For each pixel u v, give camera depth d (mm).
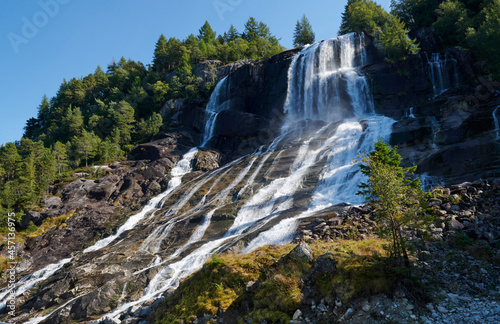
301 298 12750
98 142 75375
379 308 11227
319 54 62219
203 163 54438
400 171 14648
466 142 30672
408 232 16094
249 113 62969
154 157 60938
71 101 124000
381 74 53844
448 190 19688
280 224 24531
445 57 51156
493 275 12234
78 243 38188
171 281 22109
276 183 36781
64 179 59375
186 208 38094
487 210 16703
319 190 33062
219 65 89875
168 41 122875
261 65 68688
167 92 88250
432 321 10242
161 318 15719
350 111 54031
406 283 11695
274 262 15367
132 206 45344
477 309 10445
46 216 47500
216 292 14992
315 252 15516
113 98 108562
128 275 23750
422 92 50656
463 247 14367
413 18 71875
